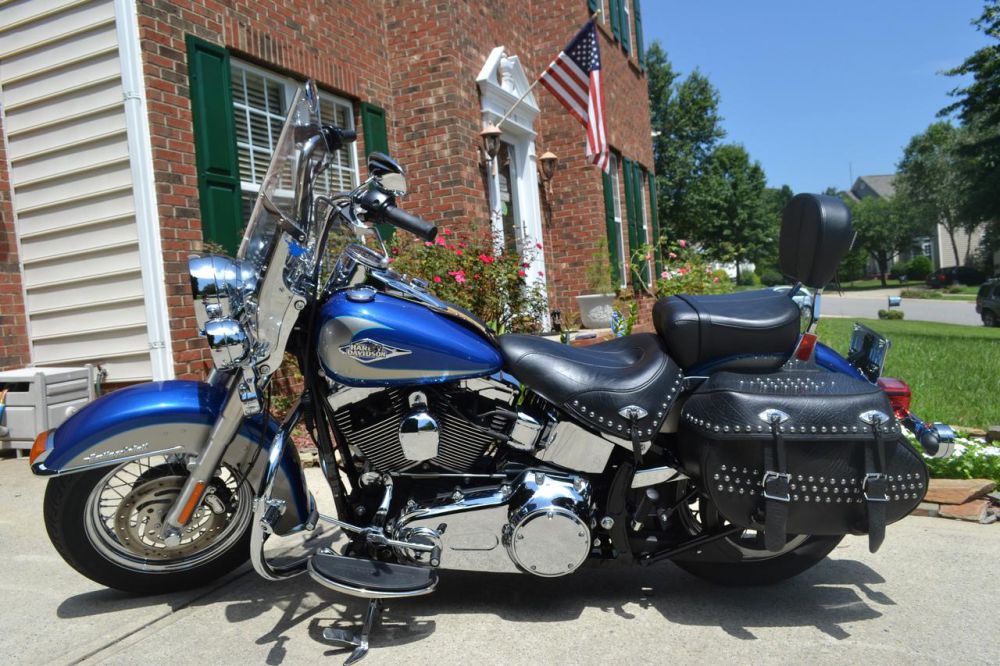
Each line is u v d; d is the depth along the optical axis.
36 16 4.80
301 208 2.30
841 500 2.13
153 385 2.51
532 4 9.95
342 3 6.59
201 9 4.98
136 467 3.77
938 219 56.31
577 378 2.29
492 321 5.94
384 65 7.26
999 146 26.75
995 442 4.27
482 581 2.70
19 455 4.68
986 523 3.26
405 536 2.25
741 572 2.59
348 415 2.28
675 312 2.38
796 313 2.36
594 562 2.41
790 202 2.38
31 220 5.05
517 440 2.30
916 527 3.21
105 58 4.63
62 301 5.01
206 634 2.29
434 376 2.21
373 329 2.18
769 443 2.14
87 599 2.58
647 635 2.25
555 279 10.09
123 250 4.75
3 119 5.03
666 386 2.32
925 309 29.80
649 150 13.80
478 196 7.57
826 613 2.39
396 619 2.38
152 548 2.50
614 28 11.44
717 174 39.12
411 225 2.21
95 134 4.73
